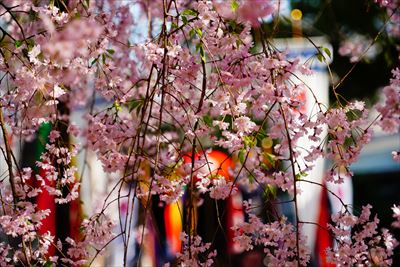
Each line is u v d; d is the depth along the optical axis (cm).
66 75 336
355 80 961
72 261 369
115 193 573
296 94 341
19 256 394
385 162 1040
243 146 345
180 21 423
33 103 397
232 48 349
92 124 393
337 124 345
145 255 575
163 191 370
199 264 358
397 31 572
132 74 489
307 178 530
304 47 443
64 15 339
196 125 358
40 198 461
